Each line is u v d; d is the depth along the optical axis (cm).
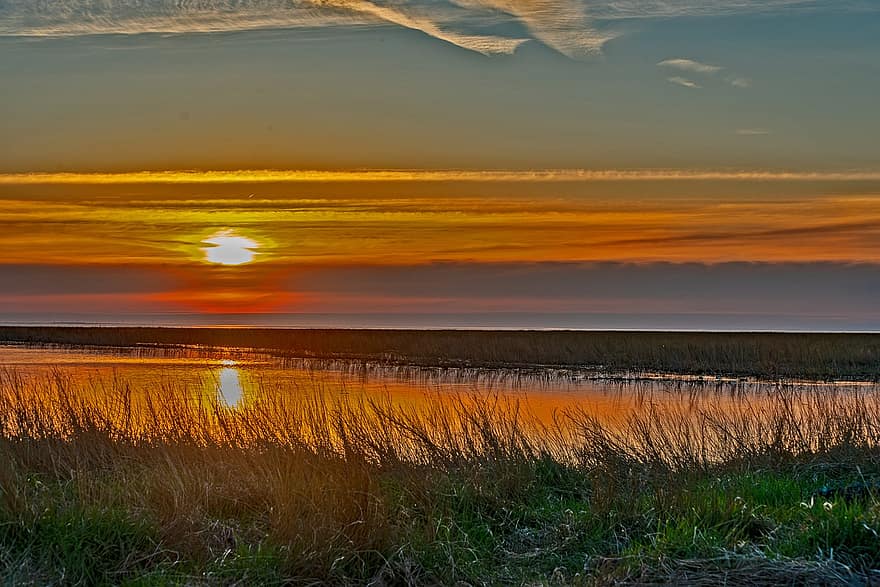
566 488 1151
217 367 3559
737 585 727
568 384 3036
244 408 1436
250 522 937
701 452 1321
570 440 1549
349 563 800
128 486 940
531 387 2900
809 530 847
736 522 906
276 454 1105
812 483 1143
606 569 788
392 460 1171
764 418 1788
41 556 764
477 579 798
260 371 3397
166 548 807
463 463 1177
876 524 827
